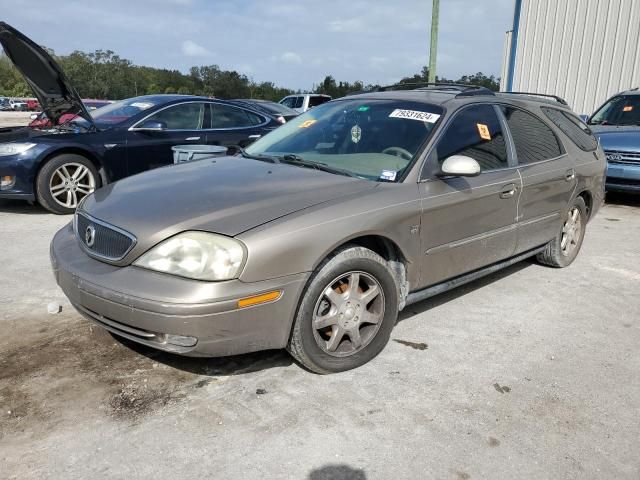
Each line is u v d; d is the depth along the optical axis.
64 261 3.02
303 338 2.91
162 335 2.65
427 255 3.45
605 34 13.74
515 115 4.39
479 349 3.49
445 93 4.12
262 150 4.16
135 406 2.77
